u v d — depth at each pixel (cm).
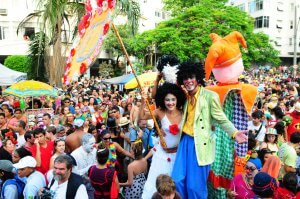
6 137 766
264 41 3847
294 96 1388
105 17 462
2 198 510
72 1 2066
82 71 471
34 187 496
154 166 493
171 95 470
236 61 525
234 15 3378
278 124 789
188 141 468
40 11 2023
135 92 1652
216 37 545
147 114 512
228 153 518
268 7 5597
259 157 639
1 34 3806
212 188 517
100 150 563
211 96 462
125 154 713
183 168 462
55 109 1349
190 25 3203
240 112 534
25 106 1390
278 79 2858
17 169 520
